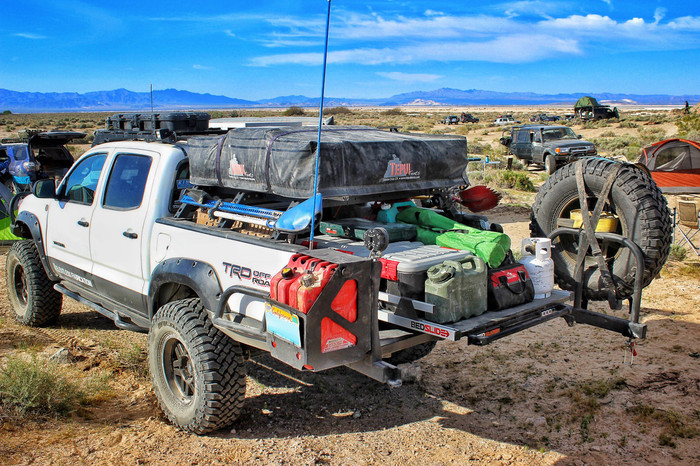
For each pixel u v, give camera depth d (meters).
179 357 4.21
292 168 3.84
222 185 4.39
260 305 3.74
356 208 4.92
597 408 4.55
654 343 5.88
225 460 3.73
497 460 3.82
